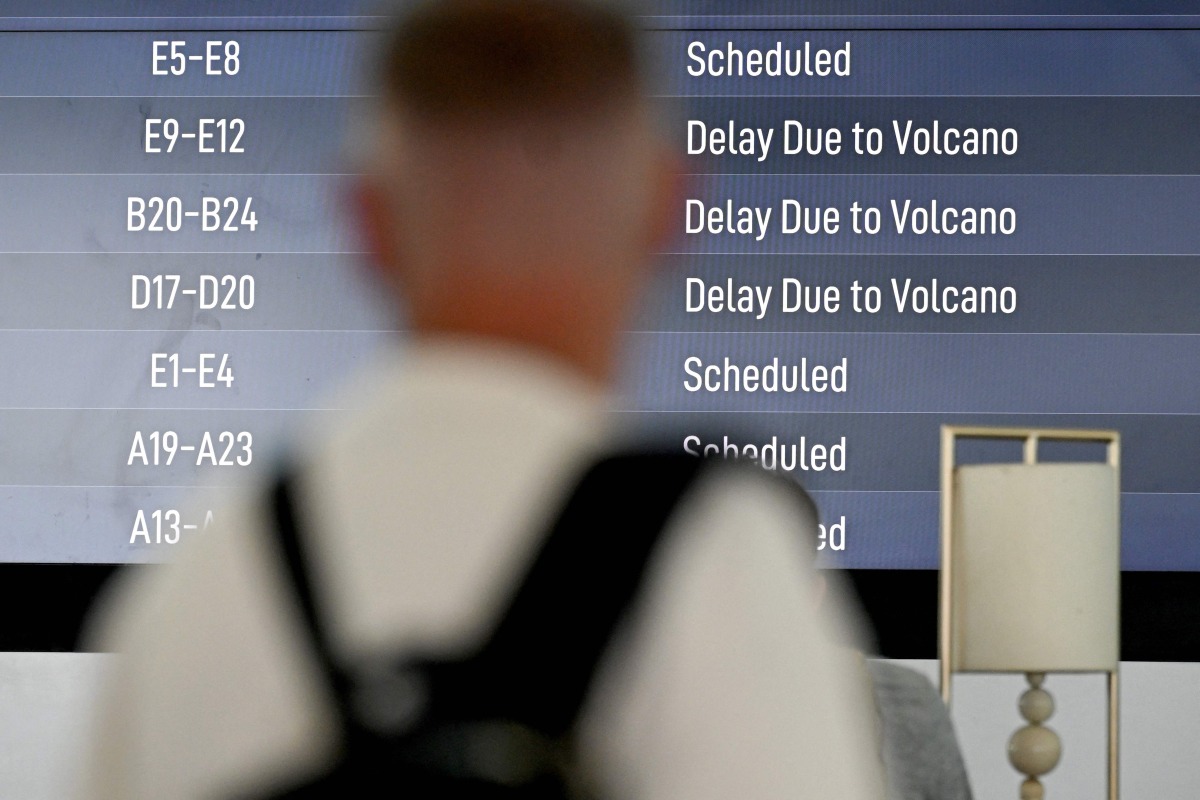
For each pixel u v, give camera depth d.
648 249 1.65
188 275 8.84
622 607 1.37
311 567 1.47
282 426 8.74
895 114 8.85
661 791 1.37
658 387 8.71
